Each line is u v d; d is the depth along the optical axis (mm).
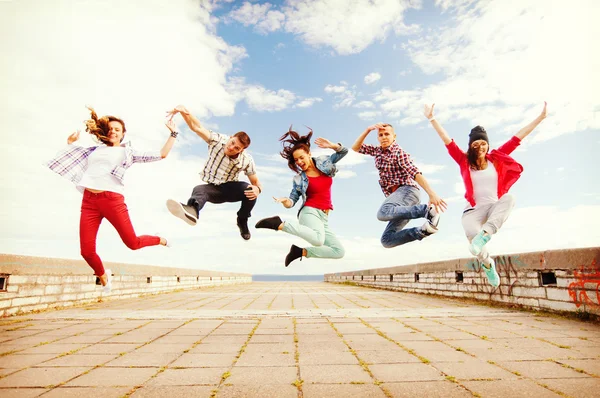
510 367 2629
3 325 4367
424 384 2271
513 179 4062
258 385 2260
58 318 4898
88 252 3775
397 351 3117
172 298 8625
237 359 2873
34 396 2062
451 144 4184
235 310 5961
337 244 4125
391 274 12625
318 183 4102
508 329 4113
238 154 3875
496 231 3941
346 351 3127
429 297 8898
